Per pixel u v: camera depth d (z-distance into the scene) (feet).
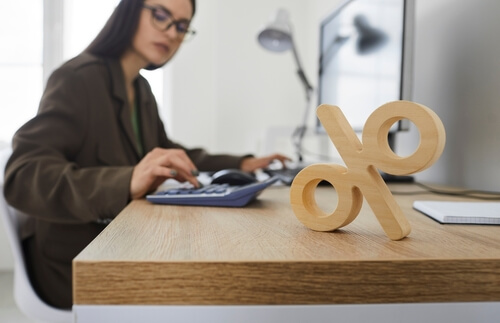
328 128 1.32
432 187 2.92
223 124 8.00
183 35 3.56
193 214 1.67
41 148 2.48
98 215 2.07
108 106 2.98
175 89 8.29
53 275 2.69
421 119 1.13
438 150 1.13
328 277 0.95
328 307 0.95
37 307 2.52
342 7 4.15
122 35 3.22
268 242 1.16
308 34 7.93
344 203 1.28
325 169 1.31
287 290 0.95
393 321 0.96
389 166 1.20
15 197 2.30
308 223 1.35
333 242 1.17
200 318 0.94
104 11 8.02
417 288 0.97
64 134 2.65
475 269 0.98
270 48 6.32
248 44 7.95
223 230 1.33
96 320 0.92
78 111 2.77
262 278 0.94
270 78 7.99
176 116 8.32
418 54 3.57
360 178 1.26
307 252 1.04
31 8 7.78
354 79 3.83
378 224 1.47
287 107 8.03
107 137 2.93
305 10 8.00
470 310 0.97
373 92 3.38
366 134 1.24
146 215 1.63
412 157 1.15
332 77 4.51
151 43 3.36
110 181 2.09
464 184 2.93
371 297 0.96
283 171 3.62
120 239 1.16
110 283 0.93
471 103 2.84
